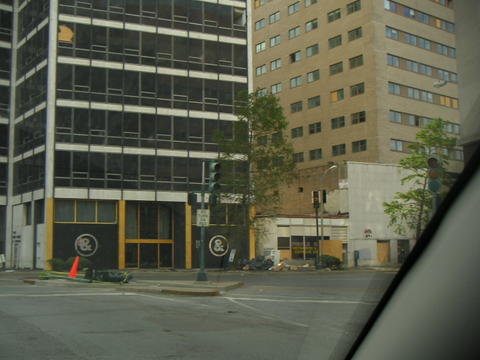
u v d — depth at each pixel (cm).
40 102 3872
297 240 4362
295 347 728
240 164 3575
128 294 1650
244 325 958
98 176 3812
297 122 6212
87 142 3809
